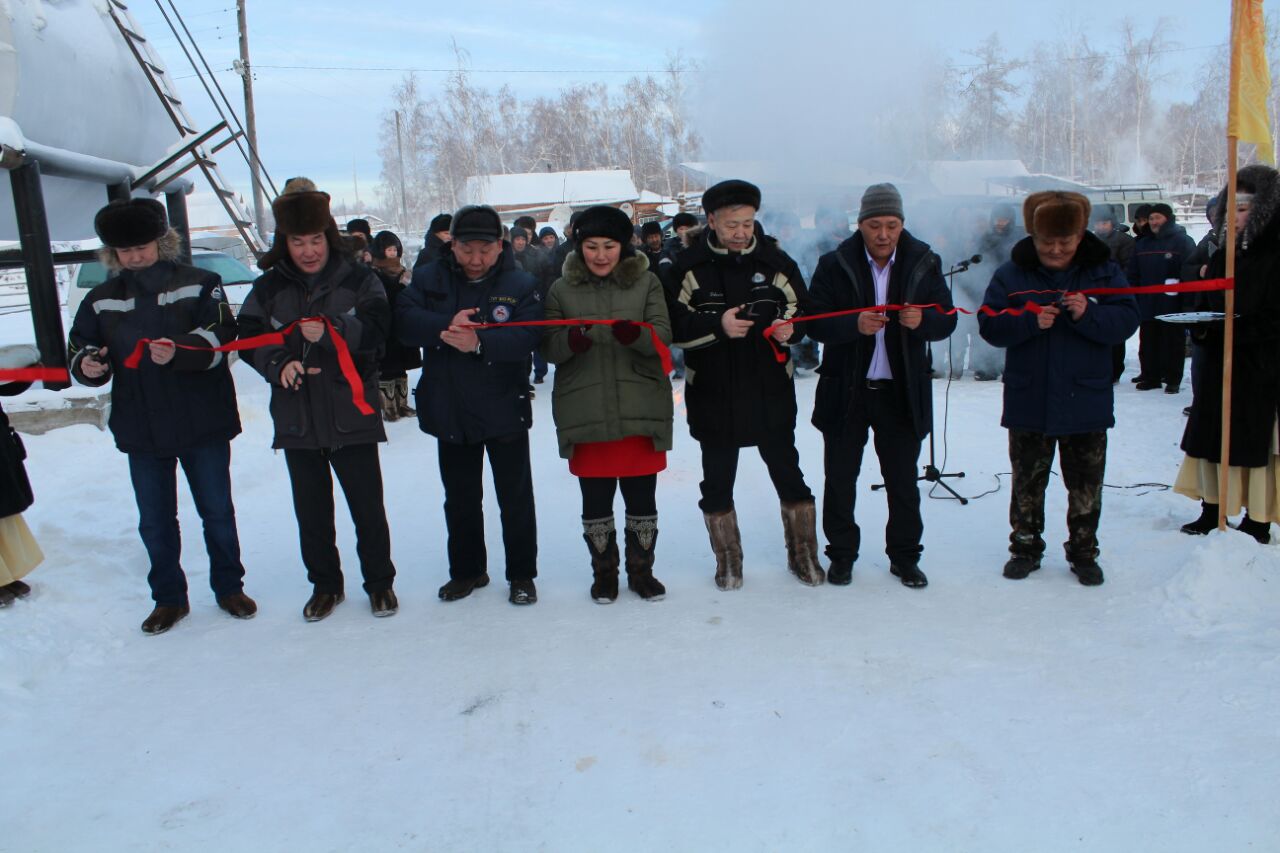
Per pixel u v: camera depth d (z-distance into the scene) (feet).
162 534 13.02
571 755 9.64
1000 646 11.68
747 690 10.79
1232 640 11.43
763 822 8.45
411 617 13.33
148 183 27.53
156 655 12.32
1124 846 7.97
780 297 13.06
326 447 12.87
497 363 13.04
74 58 21.89
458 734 10.11
